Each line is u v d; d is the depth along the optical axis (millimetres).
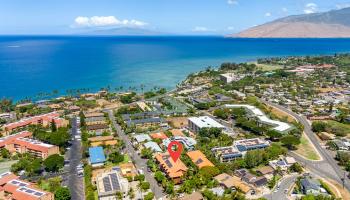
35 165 194000
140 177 181625
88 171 189125
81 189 174500
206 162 198875
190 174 185125
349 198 165250
